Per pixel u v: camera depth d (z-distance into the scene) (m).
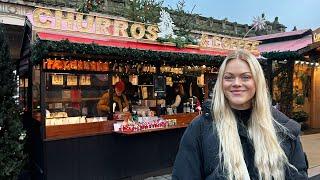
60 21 5.44
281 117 1.86
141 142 6.38
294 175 1.75
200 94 8.54
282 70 11.07
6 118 4.66
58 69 5.86
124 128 6.07
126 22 6.27
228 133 1.74
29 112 6.77
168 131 6.83
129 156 6.20
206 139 1.79
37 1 11.85
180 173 1.80
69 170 5.44
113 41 6.05
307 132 11.27
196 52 7.18
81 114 6.32
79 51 5.07
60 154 5.36
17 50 11.32
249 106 1.83
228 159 1.69
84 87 6.36
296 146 1.81
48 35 5.21
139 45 6.37
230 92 1.79
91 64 6.28
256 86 1.78
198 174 1.80
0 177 4.55
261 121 1.76
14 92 4.82
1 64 4.67
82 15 5.69
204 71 8.38
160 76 7.28
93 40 5.70
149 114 7.27
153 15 8.02
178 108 8.05
